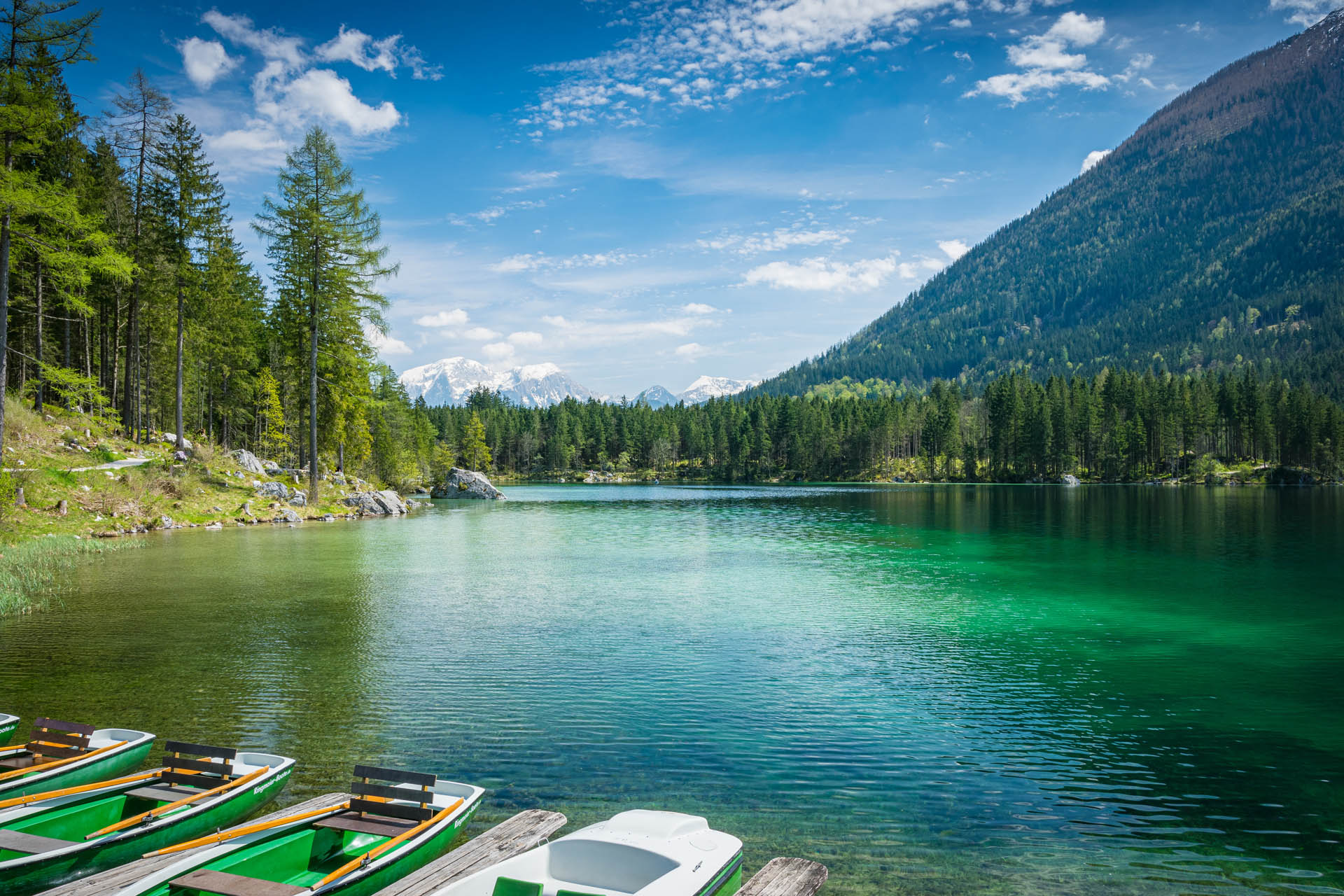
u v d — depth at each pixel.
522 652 15.99
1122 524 50.16
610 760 10.26
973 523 52.16
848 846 8.00
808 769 10.08
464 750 10.55
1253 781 9.78
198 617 19.03
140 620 18.52
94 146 49.44
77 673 14.05
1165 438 140.75
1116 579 26.64
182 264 45.38
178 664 14.71
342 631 17.72
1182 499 85.12
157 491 40.44
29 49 29.62
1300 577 27.02
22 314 47.22
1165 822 8.63
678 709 12.44
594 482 181.75
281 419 63.81
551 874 6.55
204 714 11.83
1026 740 11.20
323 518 48.34
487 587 24.14
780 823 8.51
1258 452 148.12
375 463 77.44
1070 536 42.31
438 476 102.19
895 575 27.67
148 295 47.00
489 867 6.21
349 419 61.94
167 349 56.72
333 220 46.75
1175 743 11.13
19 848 6.78
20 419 38.97
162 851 6.66
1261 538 41.28
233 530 39.66
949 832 8.34
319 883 6.08
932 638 17.62
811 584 25.45
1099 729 11.66
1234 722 12.04
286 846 6.89
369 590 23.11
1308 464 137.00
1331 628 18.78
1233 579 26.64
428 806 7.46
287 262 46.91
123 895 5.75
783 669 14.91
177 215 46.22
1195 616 20.28
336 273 46.62
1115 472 144.88
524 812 8.16
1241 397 143.75
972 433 176.75
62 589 22.64
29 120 27.95
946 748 10.85
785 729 11.59
